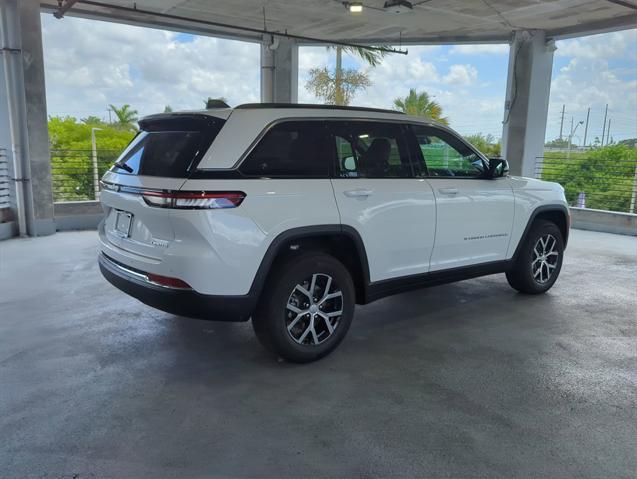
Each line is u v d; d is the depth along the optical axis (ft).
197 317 9.90
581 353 12.07
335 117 11.63
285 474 7.43
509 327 13.83
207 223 9.39
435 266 13.35
